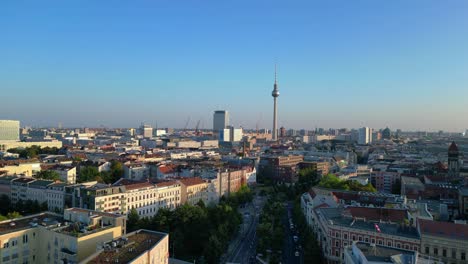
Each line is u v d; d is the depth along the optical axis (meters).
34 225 160.12
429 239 173.50
